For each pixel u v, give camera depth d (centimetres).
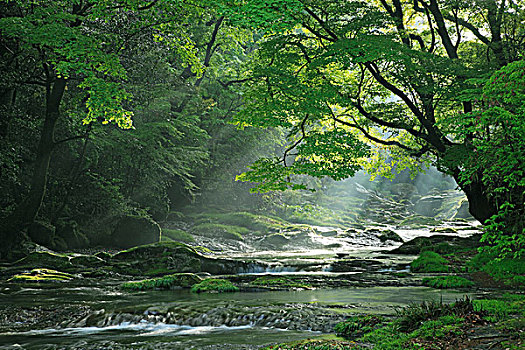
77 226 2322
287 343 638
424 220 4834
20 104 2128
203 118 3478
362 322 745
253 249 2761
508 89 679
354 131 2078
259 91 1519
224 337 738
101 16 1633
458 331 595
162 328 840
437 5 1639
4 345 721
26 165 2198
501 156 722
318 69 1587
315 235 3145
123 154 2556
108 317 893
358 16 1506
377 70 1619
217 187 3794
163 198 3030
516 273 1237
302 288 1237
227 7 1144
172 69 2494
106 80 1912
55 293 1184
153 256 1650
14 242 1764
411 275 1454
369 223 4584
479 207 1521
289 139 1725
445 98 1502
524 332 564
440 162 1549
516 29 1634
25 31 1322
